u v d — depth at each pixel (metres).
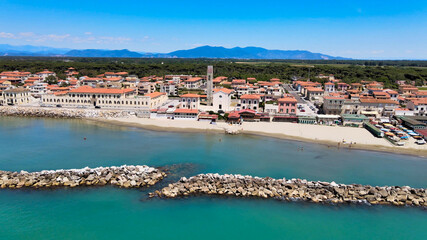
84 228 61.38
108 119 154.62
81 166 88.75
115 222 63.31
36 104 187.75
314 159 98.75
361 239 60.25
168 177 82.19
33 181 76.00
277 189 74.44
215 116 150.00
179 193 73.56
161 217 65.38
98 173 79.56
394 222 65.38
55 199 70.69
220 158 97.81
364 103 158.62
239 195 73.56
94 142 113.12
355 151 107.38
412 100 162.88
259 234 60.91
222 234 60.69
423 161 98.19
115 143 112.12
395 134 127.69
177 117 153.25
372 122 144.62
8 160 92.62
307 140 120.19
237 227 62.94
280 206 70.00
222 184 76.19
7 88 199.12
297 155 102.31
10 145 107.81
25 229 60.72
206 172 86.31
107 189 75.12
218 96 173.12
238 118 146.75
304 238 60.09
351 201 71.94
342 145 114.00
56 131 129.25
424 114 154.38
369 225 64.50
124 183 76.81
